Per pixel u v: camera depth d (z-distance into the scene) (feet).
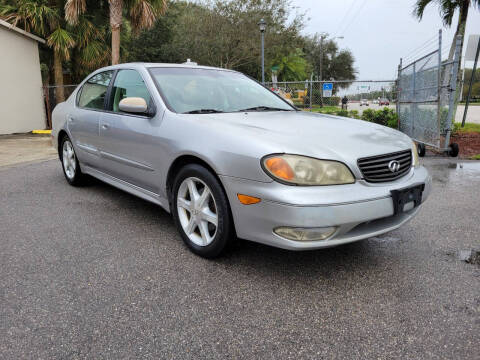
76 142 14.71
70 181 16.14
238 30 73.87
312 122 9.98
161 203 10.46
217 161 8.18
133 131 10.90
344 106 38.93
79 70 49.67
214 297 7.49
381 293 7.63
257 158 7.57
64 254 9.44
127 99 10.38
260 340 6.22
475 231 10.90
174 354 5.88
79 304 7.22
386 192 7.85
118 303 7.26
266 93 13.30
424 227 11.25
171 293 7.63
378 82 37.45
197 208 9.06
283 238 7.44
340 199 7.29
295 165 7.36
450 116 23.15
